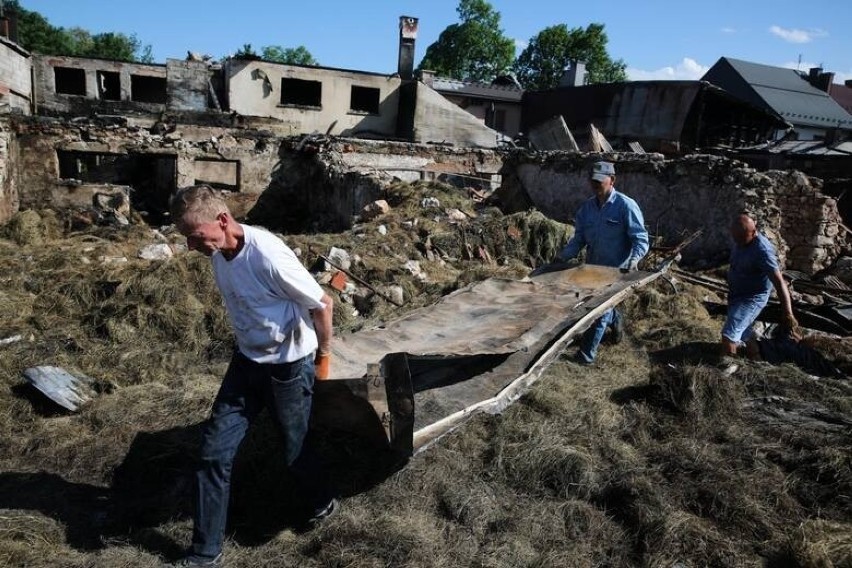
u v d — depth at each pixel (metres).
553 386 4.61
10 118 12.78
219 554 2.70
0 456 3.56
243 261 2.50
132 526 3.00
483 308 4.88
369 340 4.02
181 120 18.94
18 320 5.46
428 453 3.59
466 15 45.12
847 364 5.34
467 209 11.92
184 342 5.29
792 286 8.88
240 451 3.57
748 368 4.92
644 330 6.27
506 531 3.06
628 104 24.06
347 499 3.20
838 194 14.18
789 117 31.95
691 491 3.35
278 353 2.63
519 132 29.12
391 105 25.47
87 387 4.41
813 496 3.33
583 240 5.60
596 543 3.03
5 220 12.09
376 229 9.46
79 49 46.91
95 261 7.55
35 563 2.66
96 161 20.25
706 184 10.20
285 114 24.05
